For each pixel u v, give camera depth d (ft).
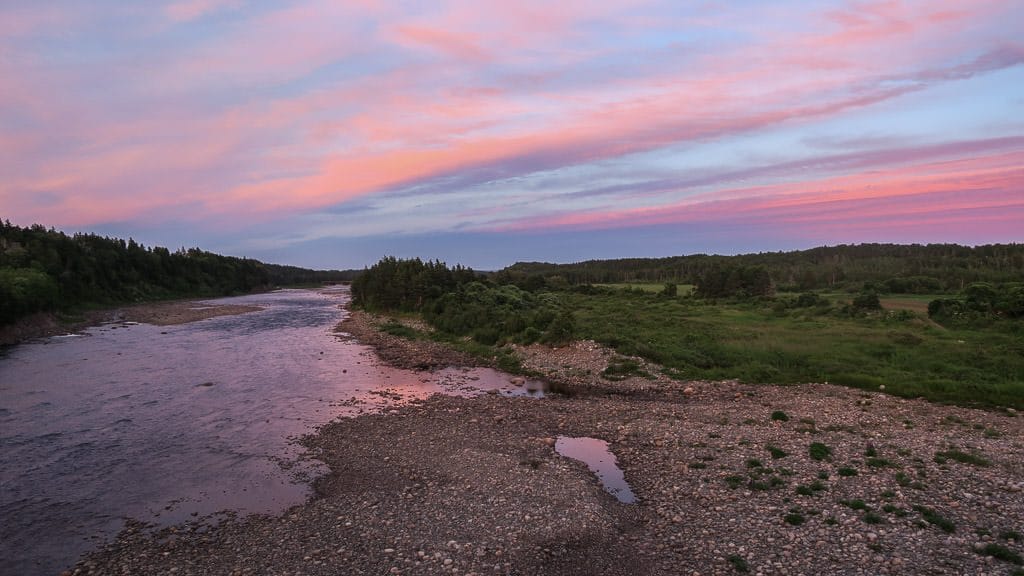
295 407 92.43
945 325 157.99
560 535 47.34
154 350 150.10
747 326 165.78
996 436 68.64
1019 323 143.64
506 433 77.66
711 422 79.82
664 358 120.88
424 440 74.64
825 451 63.72
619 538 47.26
